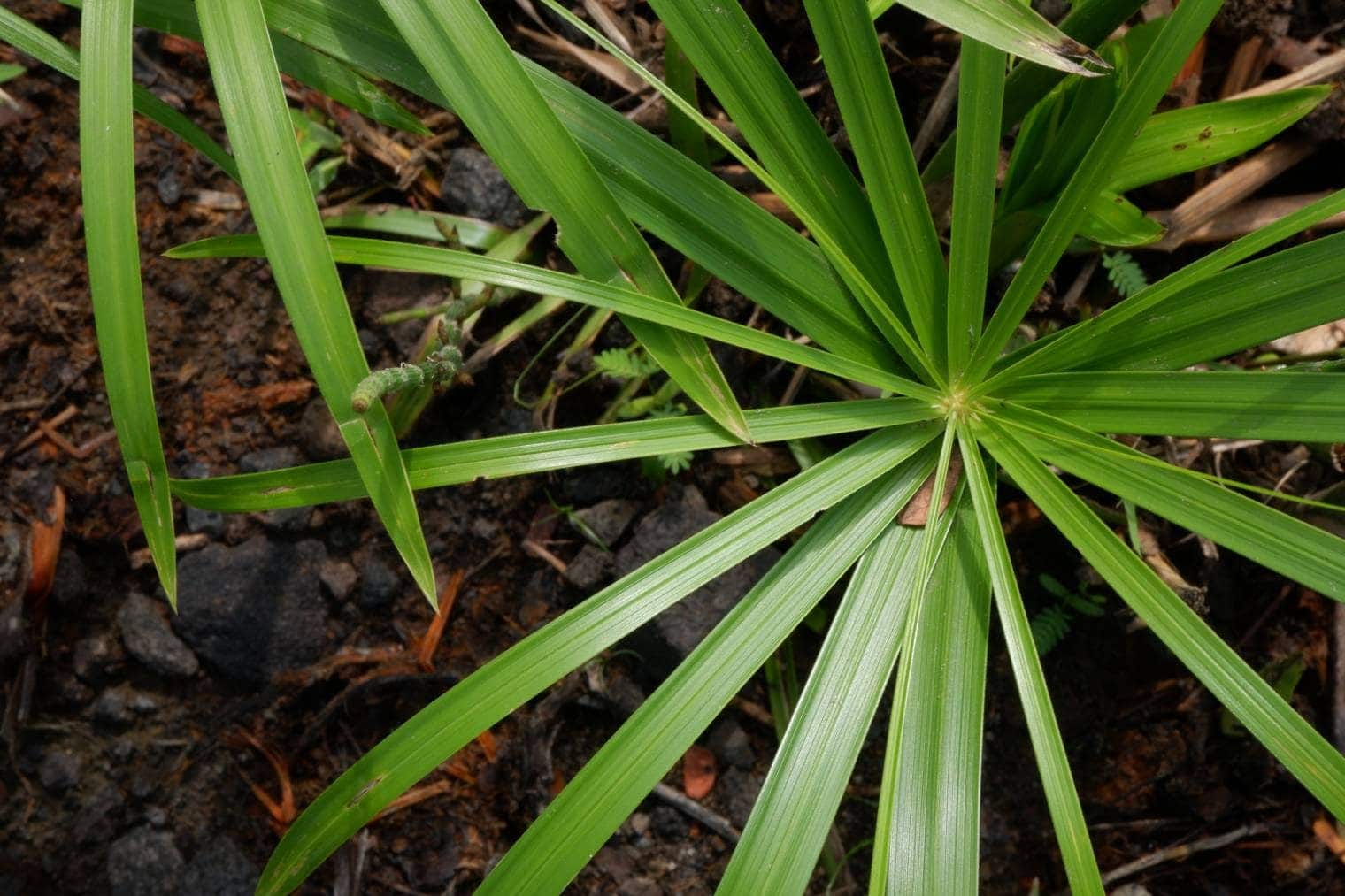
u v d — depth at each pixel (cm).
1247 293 33
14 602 41
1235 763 40
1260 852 40
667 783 40
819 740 33
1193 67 39
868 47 32
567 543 41
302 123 41
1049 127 35
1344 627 39
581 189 32
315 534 41
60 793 40
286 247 30
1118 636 41
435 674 41
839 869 40
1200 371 33
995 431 35
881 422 35
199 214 42
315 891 40
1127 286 38
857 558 34
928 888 32
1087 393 34
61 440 42
